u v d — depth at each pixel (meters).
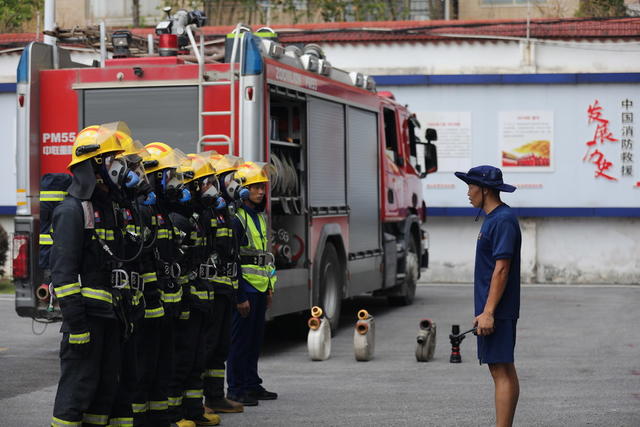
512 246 8.88
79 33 16.45
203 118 14.34
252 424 10.26
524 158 28.08
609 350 15.70
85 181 7.80
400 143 21.73
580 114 27.84
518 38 27.91
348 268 17.91
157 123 14.64
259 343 11.36
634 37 27.67
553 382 12.88
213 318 10.52
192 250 9.80
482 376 13.35
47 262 9.77
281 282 14.91
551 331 17.98
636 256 28.20
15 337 17.33
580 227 28.33
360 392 12.16
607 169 27.83
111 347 8.02
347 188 17.92
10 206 29.05
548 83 27.81
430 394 12.04
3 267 27.30
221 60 15.28
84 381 7.87
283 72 15.04
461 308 21.81
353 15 39.34
